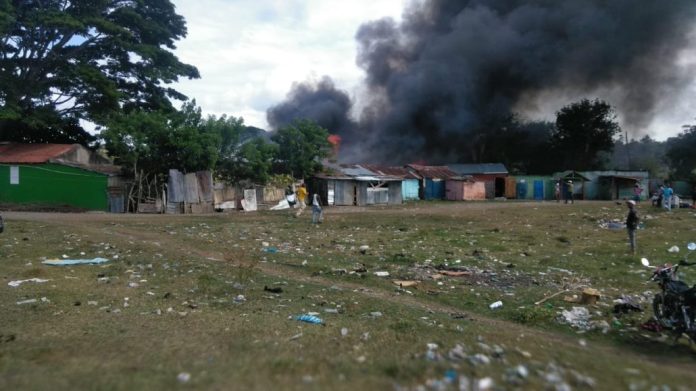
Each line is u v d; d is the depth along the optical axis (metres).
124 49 37.00
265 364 4.73
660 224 22.81
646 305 8.49
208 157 31.25
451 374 4.39
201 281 9.73
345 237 18.48
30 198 30.44
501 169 57.97
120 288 9.02
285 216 27.09
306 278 10.77
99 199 30.03
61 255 12.62
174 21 41.78
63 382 4.18
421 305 8.52
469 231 20.80
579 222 24.53
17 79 34.34
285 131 39.84
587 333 6.94
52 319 6.75
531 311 7.66
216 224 22.45
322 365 4.71
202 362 4.84
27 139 37.78
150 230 19.23
